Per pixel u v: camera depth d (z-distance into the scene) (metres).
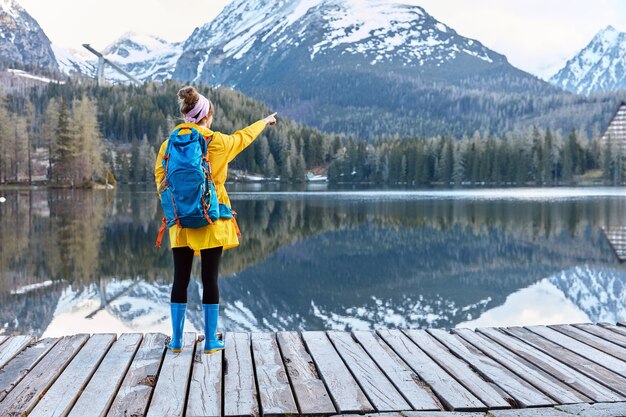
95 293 12.19
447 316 11.11
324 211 36.28
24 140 86.81
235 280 14.24
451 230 25.31
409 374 3.95
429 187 96.75
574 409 3.38
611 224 27.72
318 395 3.59
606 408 3.39
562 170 112.50
